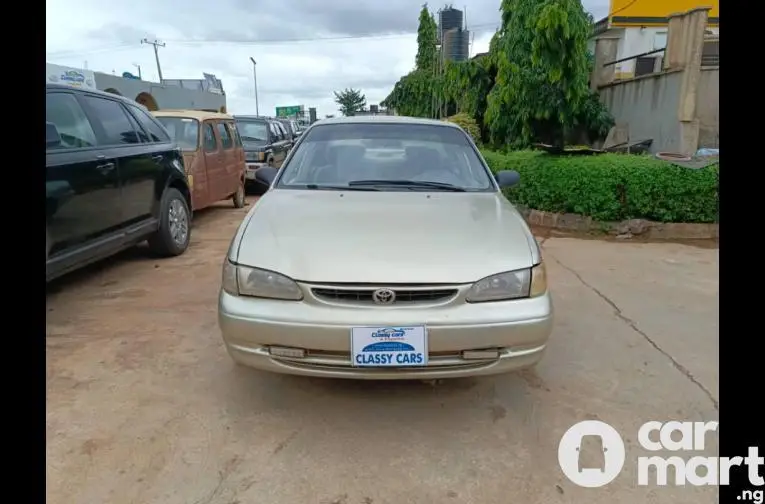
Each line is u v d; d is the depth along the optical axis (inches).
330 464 86.8
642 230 249.3
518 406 104.5
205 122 297.3
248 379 113.5
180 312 151.3
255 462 87.0
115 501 78.1
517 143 333.7
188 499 78.7
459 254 93.7
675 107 312.0
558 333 138.9
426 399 106.8
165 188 203.8
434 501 79.0
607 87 397.7
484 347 90.0
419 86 785.6
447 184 132.0
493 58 417.4
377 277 88.2
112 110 180.5
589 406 104.7
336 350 88.3
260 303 91.0
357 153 140.3
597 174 249.6
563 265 203.0
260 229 102.6
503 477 84.4
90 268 196.9
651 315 151.6
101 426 96.0
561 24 249.0
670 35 318.3
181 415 100.0
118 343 130.2
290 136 584.1
